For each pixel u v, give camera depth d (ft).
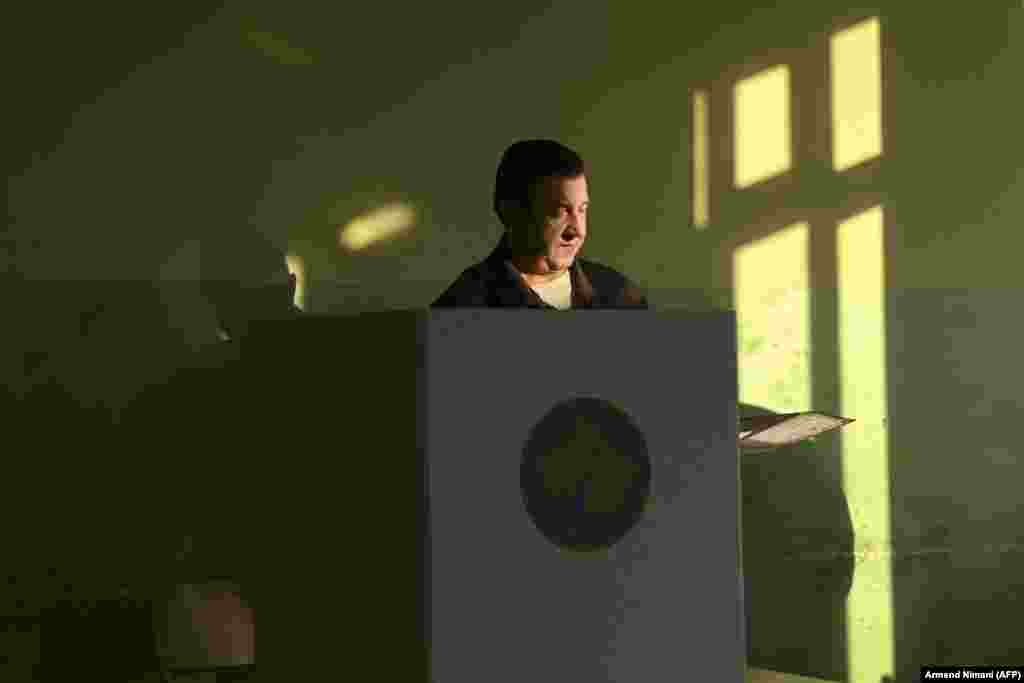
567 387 5.67
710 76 19.25
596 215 18.44
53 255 15.30
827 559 20.12
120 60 15.69
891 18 20.63
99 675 15.38
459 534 5.43
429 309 5.42
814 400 20.02
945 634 20.99
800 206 19.88
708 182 19.21
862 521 20.39
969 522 21.20
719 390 6.01
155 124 15.85
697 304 19.08
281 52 16.57
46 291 15.26
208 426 16.07
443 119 17.53
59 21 15.39
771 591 19.69
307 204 16.69
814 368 20.01
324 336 6.05
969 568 21.20
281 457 6.47
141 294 15.72
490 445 5.50
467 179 17.70
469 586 5.45
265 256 16.40
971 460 21.24
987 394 21.38
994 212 21.45
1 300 15.06
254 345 6.71
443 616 5.39
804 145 19.94
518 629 5.54
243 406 6.87
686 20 19.10
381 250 17.12
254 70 16.40
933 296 20.92
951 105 21.11
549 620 5.60
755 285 19.56
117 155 15.65
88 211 15.48
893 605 20.59
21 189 15.17
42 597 15.20
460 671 5.42
